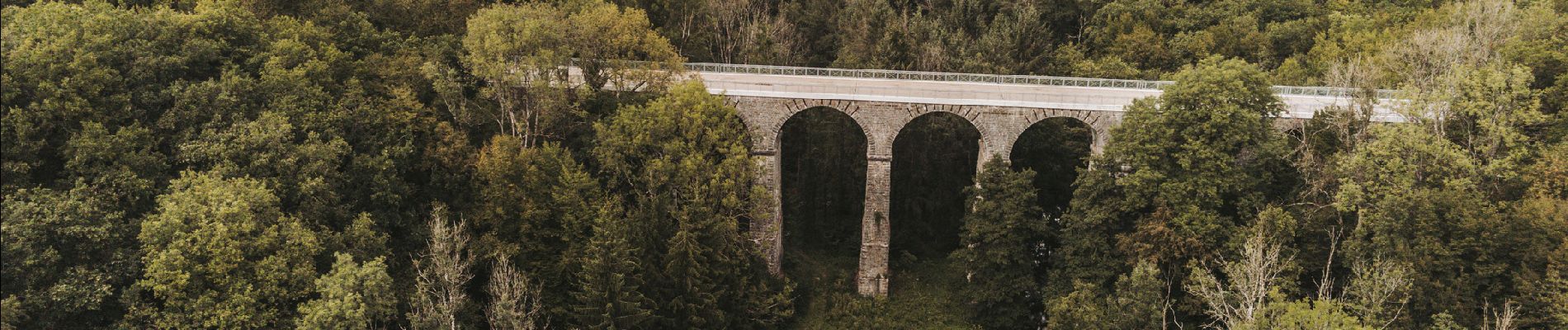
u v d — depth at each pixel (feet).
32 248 143.64
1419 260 167.94
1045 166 262.47
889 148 220.84
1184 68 197.67
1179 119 189.67
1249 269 158.71
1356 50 271.08
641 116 198.08
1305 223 187.01
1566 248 157.89
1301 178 195.00
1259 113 194.18
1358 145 186.29
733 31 301.02
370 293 156.76
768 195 208.33
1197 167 189.37
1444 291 166.81
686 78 226.79
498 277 168.45
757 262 217.15
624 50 220.02
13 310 137.18
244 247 155.12
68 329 148.56
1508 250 168.14
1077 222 202.39
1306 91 237.25
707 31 296.51
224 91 169.58
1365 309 160.97
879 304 226.58
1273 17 322.14
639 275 185.98
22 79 153.38
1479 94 180.96
